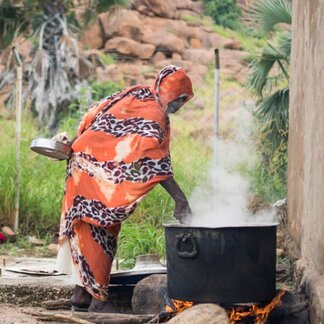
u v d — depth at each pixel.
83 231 7.54
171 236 6.73
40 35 21.61
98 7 23.05
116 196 7.37
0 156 12.93
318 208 7.20
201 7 34.34
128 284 8.24
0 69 24.45
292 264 8.44
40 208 12.44
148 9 33.00
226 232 6.55
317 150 7.37
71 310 7.86
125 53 30.89
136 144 7.37
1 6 22.11
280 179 12.27
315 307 6.57
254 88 13.74
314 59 7.75
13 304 8.45
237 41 32.34
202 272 6.61
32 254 11.17
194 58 30.95
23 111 19.61
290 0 13.89
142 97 7.56
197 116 24.47
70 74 21.42
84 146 7.52
